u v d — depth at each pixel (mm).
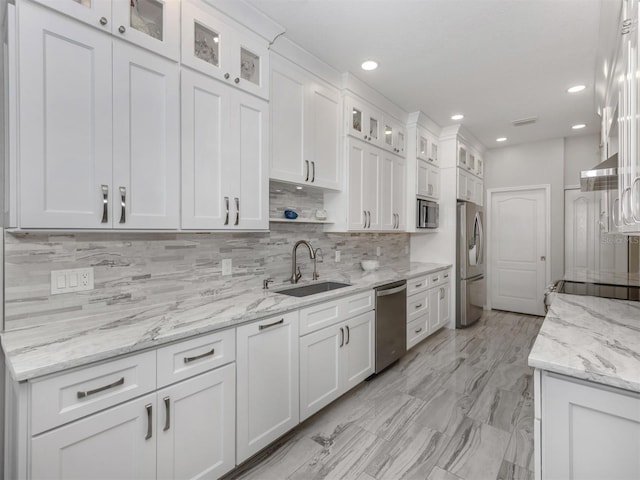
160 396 1349
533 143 4949
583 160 4637
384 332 2852
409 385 2725
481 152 5160
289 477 1713
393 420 2219
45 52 1229
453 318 4293
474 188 4902
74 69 1299
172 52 1615
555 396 1074
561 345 1214
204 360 1509
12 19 1175
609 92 2443
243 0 1881
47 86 1236
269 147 2188
